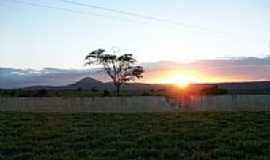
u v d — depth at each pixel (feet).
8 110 148.15
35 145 57.36
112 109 153.07
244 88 266.57
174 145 55.36
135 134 65.82
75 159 47.42
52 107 153.17
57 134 66.95
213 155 48.91
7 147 54.95
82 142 59.11
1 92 230.68
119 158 48.01
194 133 66.28
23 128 76.38
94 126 79.25
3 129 74.90
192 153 50.57
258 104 149.79
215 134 65.10
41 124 83.82
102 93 255.29
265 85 270.46
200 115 103.60
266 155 48.98
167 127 75.82
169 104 152.05
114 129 73.00
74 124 83.35
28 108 153.17
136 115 107.24
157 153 50.24
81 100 154.92
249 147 52.80
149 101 153.58
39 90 246.88
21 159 48.42
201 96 151.74
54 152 52.31
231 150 51.47
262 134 64.18
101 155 49.98
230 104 150.20
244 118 92.89
